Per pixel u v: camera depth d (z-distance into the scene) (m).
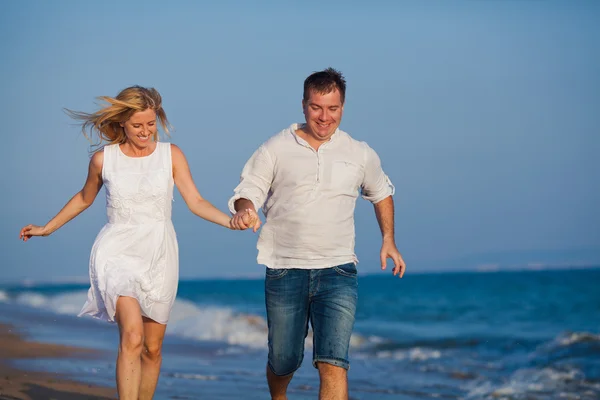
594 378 12.60
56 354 12.44
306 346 16.23
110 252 6.68
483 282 58.91
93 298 6.77
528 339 18.17
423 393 11.34
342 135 6.83
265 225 6.89
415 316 31.88
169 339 17.41
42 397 8.62
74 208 7.09
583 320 30.17
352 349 17.27
